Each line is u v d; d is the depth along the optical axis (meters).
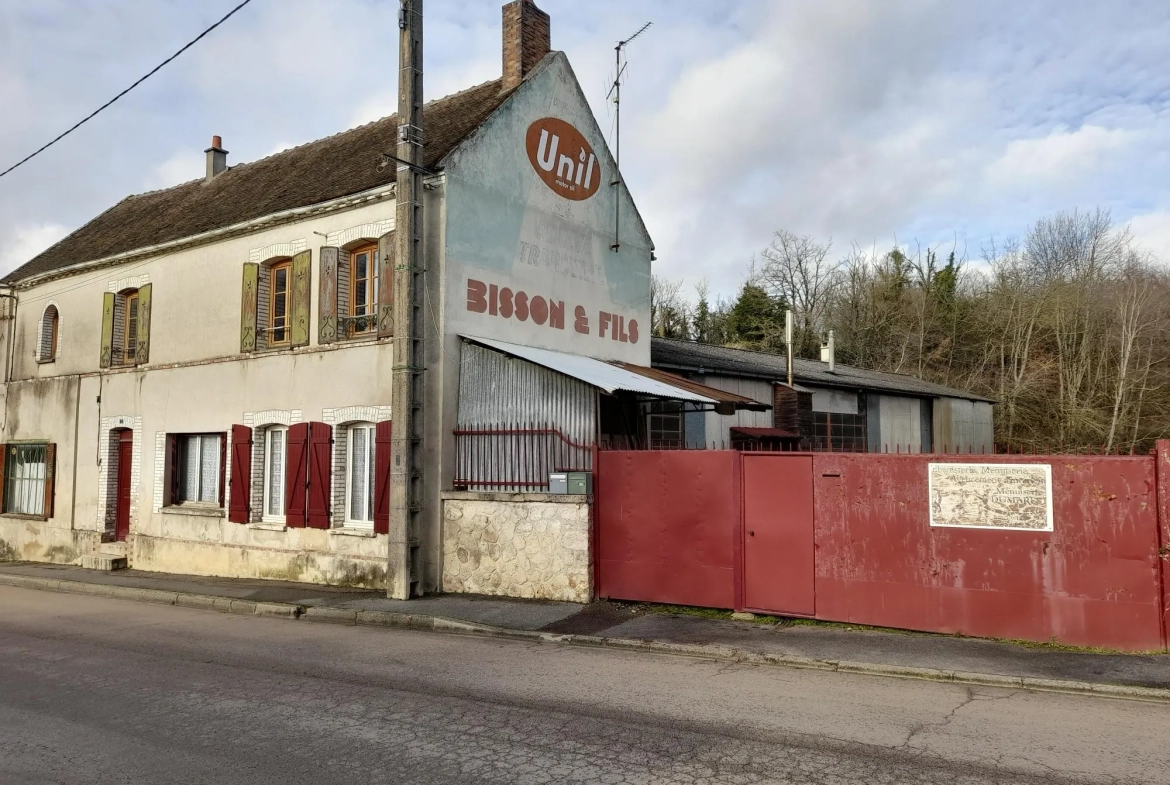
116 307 17.41
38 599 13.09
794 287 48.25
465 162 12.55
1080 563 8.04
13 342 19.89
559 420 11.70
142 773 4.91
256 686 6.99
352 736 5.57
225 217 15.59
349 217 13.23
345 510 13.13
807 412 20.25
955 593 8.59
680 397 12.55
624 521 10.47
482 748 5.31
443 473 11.81
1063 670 7.20
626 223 16.67
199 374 15.33
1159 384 32.31
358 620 10.37
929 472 8.77
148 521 15.99
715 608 9.92
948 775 4.84
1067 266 39.53
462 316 12.36
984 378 39.06
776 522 9.55
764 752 5.23
